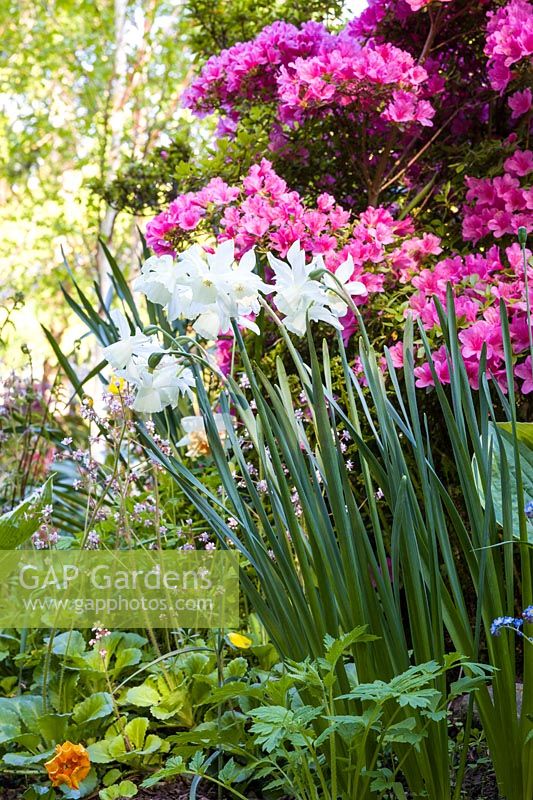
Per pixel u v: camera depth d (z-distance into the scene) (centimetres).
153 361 142
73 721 188
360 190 300
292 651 146
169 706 188
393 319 238
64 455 225
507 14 251
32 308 938
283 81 262
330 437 139
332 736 130
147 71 853
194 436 262
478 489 166
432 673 129
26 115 959
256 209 241
